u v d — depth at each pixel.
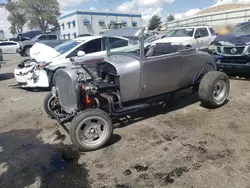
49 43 15.95
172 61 4.32
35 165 3.21
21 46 19.23
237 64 6.56
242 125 3.99
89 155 3.38
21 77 7.17
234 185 2.56
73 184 2.76
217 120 4.26
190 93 5.21
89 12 35.09
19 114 5.31
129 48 4.21
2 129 4.52
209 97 4.62
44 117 5.02
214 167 2.89
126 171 2.94
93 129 3.47
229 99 5.38
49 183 2.80
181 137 3.71
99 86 3.72
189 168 2.91
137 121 4.43
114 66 3.83
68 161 3.26
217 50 7.12
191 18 32.06
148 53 4.66
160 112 4.83
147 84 4.11
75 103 3.60
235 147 3.31
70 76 3.51
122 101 4.00
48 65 6.71
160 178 2.77
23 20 52.34
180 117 4.52
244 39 6.78
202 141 3.54
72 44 7.39
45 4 47.25
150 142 3.62
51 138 4.02
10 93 7.27
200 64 4.91
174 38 11.02
